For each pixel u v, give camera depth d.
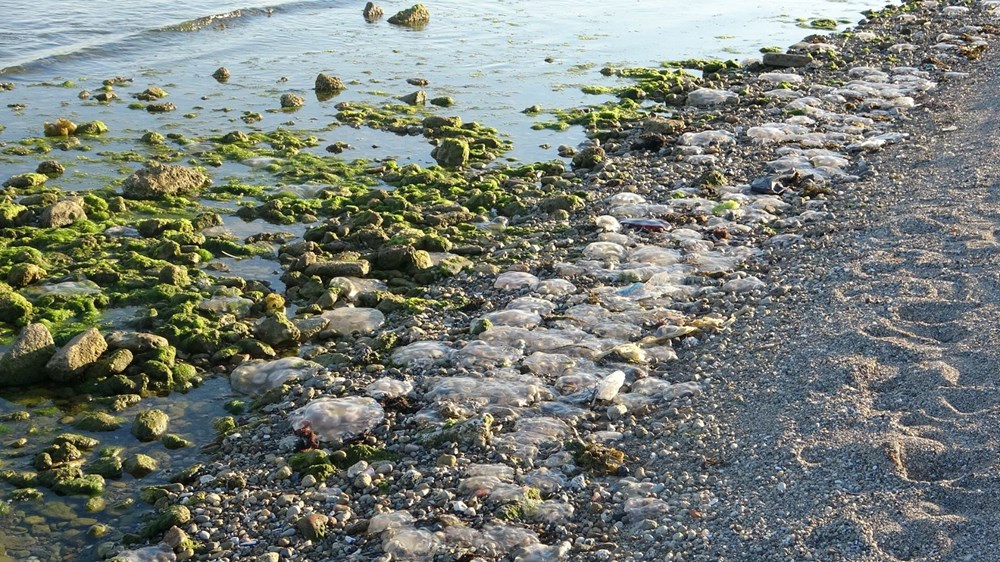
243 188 7.14
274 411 5.26
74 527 4.78
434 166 7.56
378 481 4.82
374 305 5.98
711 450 4.80
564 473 4.80
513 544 4.54
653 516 4.57
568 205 6.86
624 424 5.02
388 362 5.48
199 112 8.38
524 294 5.93
